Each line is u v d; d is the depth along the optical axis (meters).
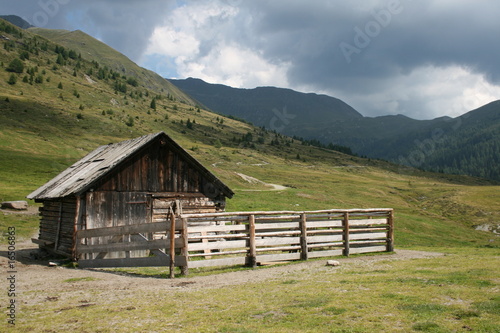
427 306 9.01
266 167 190.88
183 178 25.80
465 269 14.23
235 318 8.83
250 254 16.77
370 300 9.79
